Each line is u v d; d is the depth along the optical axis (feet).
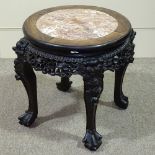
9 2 6.06
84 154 4.19
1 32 6.40
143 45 6.52
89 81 3.80
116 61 3.86
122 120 4.79
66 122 4.76
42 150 4.27
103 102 5.18
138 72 6.05
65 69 3.72
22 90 5.48
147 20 6.22
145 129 4.61
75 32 3.93
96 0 6.07
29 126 4.66
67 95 5.38
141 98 5.28
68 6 4.74
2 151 4.25
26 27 4.08
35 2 6.09
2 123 4.74
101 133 4.54
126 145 4.34
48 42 3.69
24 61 4.12
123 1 6.05
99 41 3.71
